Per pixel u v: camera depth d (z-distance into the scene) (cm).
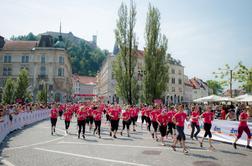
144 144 1461
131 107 2158
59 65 7988
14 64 8069
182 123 1248
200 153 1216
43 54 7988
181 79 8488
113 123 1753
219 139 1669
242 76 4272
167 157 1114
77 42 18738
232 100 2911
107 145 1420
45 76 7906
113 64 4094
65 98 8056
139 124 2916
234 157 1132
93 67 16600
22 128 2323
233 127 1566
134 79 3984
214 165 978
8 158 1081
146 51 4009
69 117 1964
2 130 1587
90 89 15025
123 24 4006
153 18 4009
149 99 3900
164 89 3984
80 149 1295
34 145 1408
